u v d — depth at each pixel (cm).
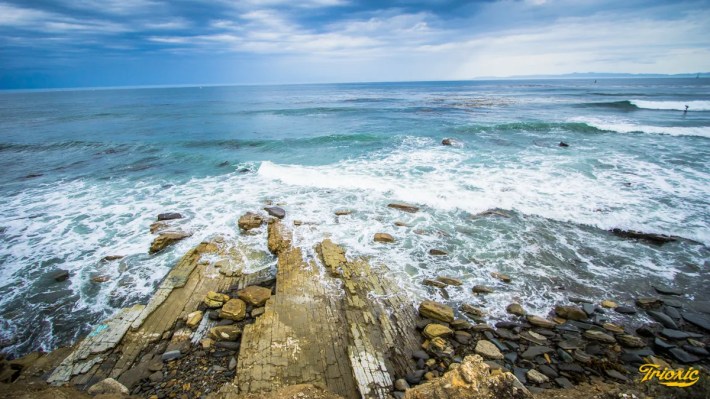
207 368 484
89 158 1698
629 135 1977
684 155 1488
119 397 400
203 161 1628
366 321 560
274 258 778
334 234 880
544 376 461
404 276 706
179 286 662
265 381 441
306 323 548
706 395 338
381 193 1160
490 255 783
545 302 629
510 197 1075
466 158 1549
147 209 1062
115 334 540
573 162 1419
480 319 586
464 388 332
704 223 870
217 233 894
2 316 611
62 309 630
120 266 761
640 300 618
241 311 590
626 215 927
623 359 493
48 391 404
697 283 664
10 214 1024
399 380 446
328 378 452
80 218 999
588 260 753
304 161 1592
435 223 941
